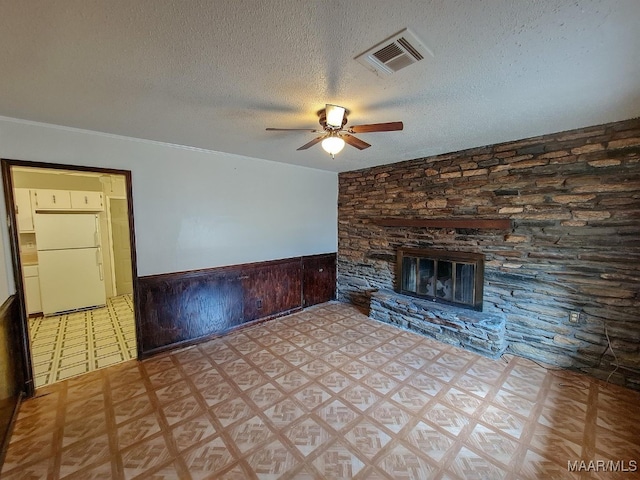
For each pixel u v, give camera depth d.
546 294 2.92
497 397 2.38
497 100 2.04
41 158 2.48
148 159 3.05
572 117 2.38
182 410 2.22
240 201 3.81
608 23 1.24
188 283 3.36
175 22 1.24
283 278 4.32
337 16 1.21
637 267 2.45
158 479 1.63
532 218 2.96
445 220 3.54
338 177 5.07
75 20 1.20
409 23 1.25
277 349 3.25
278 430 2.01
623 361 2.53
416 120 2.44
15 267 2.38
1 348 2.02
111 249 5.39
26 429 2.03
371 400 2.34
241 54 1.48
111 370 2.83
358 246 4.78
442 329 3.42
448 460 1.77
